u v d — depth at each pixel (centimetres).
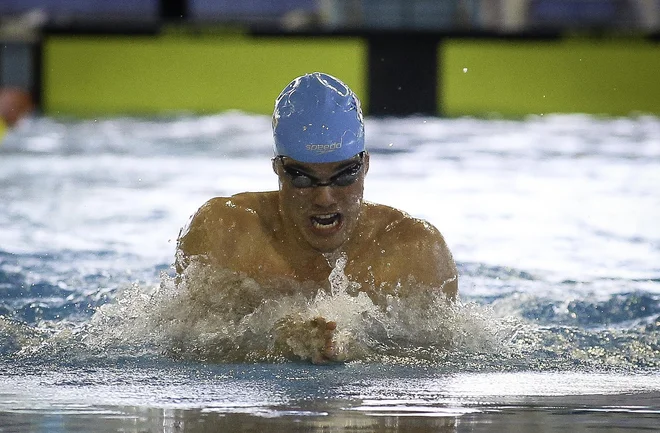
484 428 672
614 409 731
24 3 4784
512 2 4712
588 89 3891
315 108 943
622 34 3912
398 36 3825
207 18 4819
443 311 1008
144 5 4800
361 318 976
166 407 716
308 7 4806
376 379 821
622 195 2181
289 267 1020
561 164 2669
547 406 736
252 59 3928
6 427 664
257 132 3325
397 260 1027
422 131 3347
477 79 3853
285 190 959
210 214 1048
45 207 1956
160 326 979
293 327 912
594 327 1081
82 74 3956
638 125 3609
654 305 1191
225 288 1008
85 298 1191
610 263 1494
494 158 2775
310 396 754
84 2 4803
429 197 2133
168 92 3959
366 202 1077
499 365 892
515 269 1436
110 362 880
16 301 1169
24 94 3897
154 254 1509
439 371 859
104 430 656
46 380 809
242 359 896
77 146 2983
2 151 2872
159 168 2545
